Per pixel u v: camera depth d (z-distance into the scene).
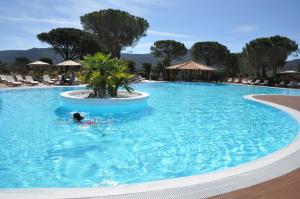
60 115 11.89
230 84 35.72
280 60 39.91
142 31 44.38
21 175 5.84
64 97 13.89
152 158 7.01
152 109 14.44
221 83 37.31
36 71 32.50
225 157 7.22
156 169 6.32
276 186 4.37
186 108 15.07
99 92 14.55
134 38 43.97
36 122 10.56
